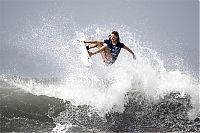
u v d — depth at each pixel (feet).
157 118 119.65
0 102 118.42
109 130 114.11
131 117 119.03
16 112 114.83
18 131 107.76
